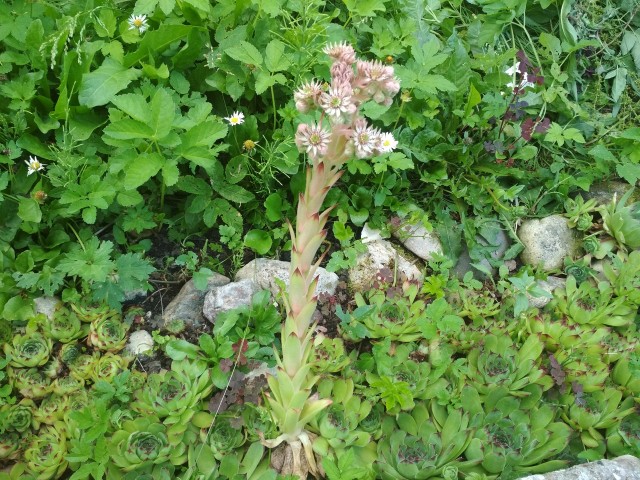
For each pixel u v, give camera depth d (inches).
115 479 18.3
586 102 28.7
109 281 20.5
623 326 23.2
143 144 21.0
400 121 25.5
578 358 21.7
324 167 15.3
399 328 21.3
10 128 21.8
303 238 15.8
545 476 18.9
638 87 28.8
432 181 24.2
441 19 28.0
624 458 19.8
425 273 23.7
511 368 20.9
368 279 23.0
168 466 18.7
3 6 22.7
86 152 21.8
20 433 19.1
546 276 24.0
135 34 23.1
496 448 19.4
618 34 29.6
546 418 20.6
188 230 23.1
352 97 15.1
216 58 22.9
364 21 25.6
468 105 24.4
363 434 19.5
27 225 21.0
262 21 23.7
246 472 18.8
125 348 20.7
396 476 19.2
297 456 18.8
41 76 21.8
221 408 19.3
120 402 19.5
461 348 22.0
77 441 18.1
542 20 30.0
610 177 27.0
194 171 22.2
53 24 23.3
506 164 25.0
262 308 20.7
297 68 23.2
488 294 23.1
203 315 21.6
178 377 19.4
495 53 27.7
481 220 24.7
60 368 20.1
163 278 22.3
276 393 18.5
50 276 20.4
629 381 21.9
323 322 22.0
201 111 21.5
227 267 22.9
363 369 20.9
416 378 20.6
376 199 23.5
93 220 20.0
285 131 22.9
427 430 19.9
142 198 21.2
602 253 24.7
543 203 26.0
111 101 21.7
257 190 23.8
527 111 26.5
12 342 20.1
